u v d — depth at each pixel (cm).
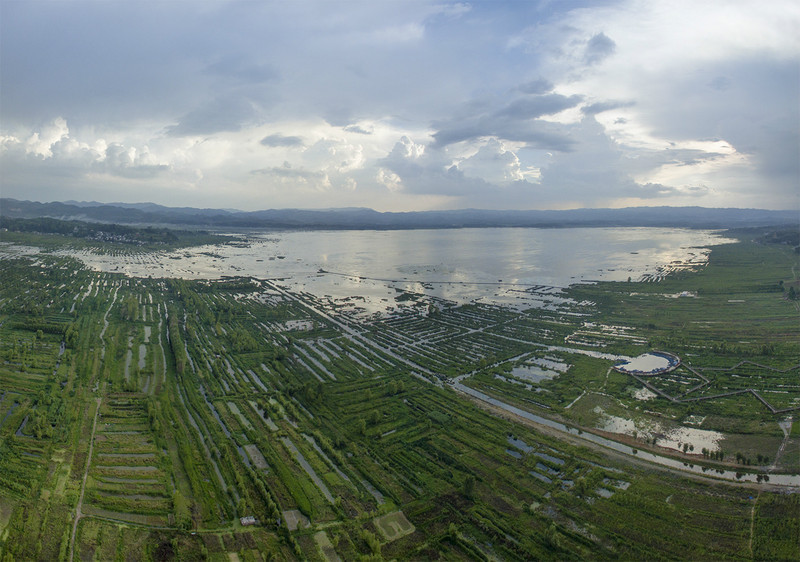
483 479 8869
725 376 13738
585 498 8369
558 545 7219
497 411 11762
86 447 9662
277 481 8819
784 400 12031
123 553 6956
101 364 14262
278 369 14412
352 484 8788
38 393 11838
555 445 10031
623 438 10400
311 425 10969
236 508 8094
